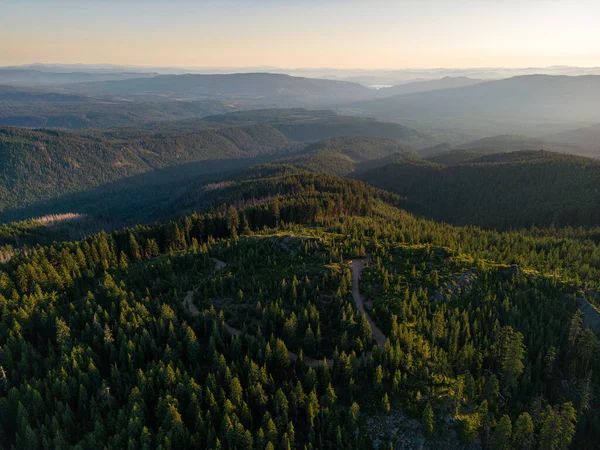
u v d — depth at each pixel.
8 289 140.38
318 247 150.25
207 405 89.19
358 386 88.69
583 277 132.12
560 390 92.75
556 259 147.12
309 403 84.19
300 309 117.38
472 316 110.00
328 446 79.06
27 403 90.38
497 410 85.12
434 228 195.75
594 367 95.12
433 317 106.50
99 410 89.69
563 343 101.88
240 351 104.19
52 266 154.50
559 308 112.25
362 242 153.50
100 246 173.62
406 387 88.25
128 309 120.75
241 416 85.81
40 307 129.00
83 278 158.00
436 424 81.25
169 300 130.25
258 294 127.31
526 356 97.81
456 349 98.88
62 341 108.88
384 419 83.19
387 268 135.25
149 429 84.06
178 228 197.75
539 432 80.44
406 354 94.25
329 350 106.19
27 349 106.50
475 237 179.88
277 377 98.19
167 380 93.69
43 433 82.62
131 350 104.06
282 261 146.00
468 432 78.44
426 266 134.62
